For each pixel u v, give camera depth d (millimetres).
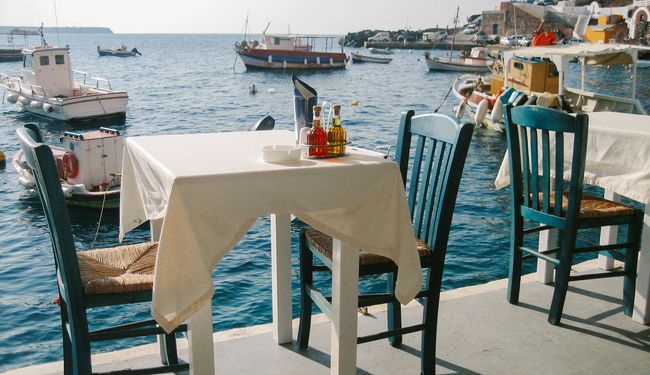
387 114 28031
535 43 16359
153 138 2531
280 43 53562
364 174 2004
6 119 23672
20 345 6160
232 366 2525
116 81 45844
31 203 12445
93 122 23094
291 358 2588
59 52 22656
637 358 2619
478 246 8789
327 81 46625
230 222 1870
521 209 3059
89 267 2180
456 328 2887
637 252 2930
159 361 2582
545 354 2654
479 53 56375
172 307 1806
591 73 48812
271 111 29875
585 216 2832
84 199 11023
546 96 12992
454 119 2283
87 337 1985
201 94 37031
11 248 9781
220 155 2146
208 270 1843
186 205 1799
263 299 6961
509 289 3164
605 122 3262
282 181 1904
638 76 46344
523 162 3008
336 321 2197
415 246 2111
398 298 2125
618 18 75875
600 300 3201
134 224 2572
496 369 2531
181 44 169250
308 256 2539
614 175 3014
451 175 2252
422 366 2451
